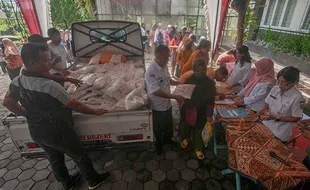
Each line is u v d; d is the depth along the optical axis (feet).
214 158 9.34
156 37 32.78
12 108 5.80
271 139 6.51
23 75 5.38
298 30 22.43
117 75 11.37
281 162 5.42
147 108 7.59
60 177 7.32
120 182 8.06
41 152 7.45
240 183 7.35
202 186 7.83
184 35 23.30
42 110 5.60
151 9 40.68
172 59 22.33
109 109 7.52
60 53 11.88
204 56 12.12
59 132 5.93
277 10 25.91
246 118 8.02
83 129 7.14
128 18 40.98
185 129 9.18
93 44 14.35
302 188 5.93
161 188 7.78
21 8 16.08
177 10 41.11
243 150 6.01
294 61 20.57
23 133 6.91
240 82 11.32
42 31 17.90
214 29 19.33
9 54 16.33
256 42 29.58
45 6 18.30
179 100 7.68
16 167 8.93
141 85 9.62
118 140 7.58
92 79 9.23
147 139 7.70
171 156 9.51
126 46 14.58
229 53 17.79
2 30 36.88
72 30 13.60
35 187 7.89
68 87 9.67
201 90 7.82
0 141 10.84
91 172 7.25
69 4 43.27
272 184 4.95
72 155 6.56
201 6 40.37
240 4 14.34
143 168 8.79
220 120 8.14
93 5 30.78
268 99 7.69
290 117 6.80
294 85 6.64
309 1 20.86
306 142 8.72
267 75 8.98
